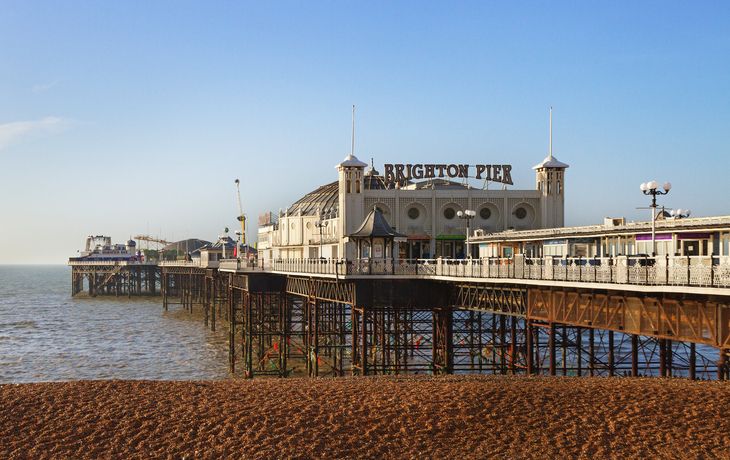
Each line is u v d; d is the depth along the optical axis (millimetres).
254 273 71812
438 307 51500
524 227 81625
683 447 25484
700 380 36312
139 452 26938
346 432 28703
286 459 26203
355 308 50875
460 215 57312
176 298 172125
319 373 63250
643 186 33688
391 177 82062
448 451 26656
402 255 79375
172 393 34531
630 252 42875
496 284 45281
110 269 183125
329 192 115375
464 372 58625
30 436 28375
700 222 39094
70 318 121062
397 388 35312
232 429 29094
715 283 28453
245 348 73500
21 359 74812
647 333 33000
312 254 99125
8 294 196875
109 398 33375
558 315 39594
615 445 26188
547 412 30094
